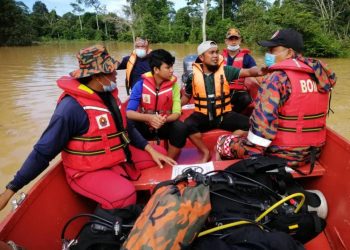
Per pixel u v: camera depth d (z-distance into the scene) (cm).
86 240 163
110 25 5672
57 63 1762
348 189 196
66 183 216
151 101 296
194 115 328
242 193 188
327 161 228
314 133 219
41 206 184
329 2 2453
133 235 142
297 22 1967
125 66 541
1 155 491
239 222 161
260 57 1830
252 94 464
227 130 332
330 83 221
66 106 193
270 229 165
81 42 5197
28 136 572
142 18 4572
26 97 875
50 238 184
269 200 184
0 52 2811
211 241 150
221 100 321
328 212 214
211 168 239
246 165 203
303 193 191
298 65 209
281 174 199
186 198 150
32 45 4253
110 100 212
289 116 214
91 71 191
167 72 286
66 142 196
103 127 204
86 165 205
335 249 199
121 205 201
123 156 220
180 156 311
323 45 1939
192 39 4128
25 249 148
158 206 148
